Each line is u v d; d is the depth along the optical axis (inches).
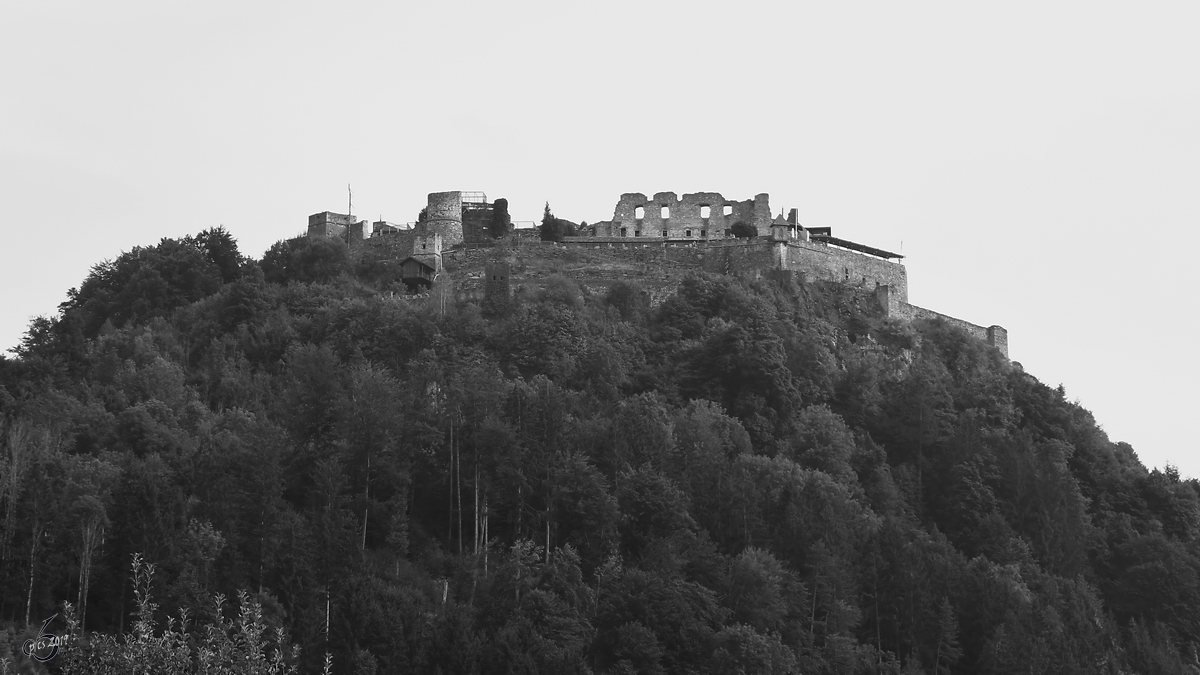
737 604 6579.7
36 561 5753.0
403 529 6619.1
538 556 6515.8
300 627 5718.5
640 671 6023.6
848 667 6555.1
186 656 3353.8
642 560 6648.6
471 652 5777.6
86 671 3405.5
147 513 5964.6
